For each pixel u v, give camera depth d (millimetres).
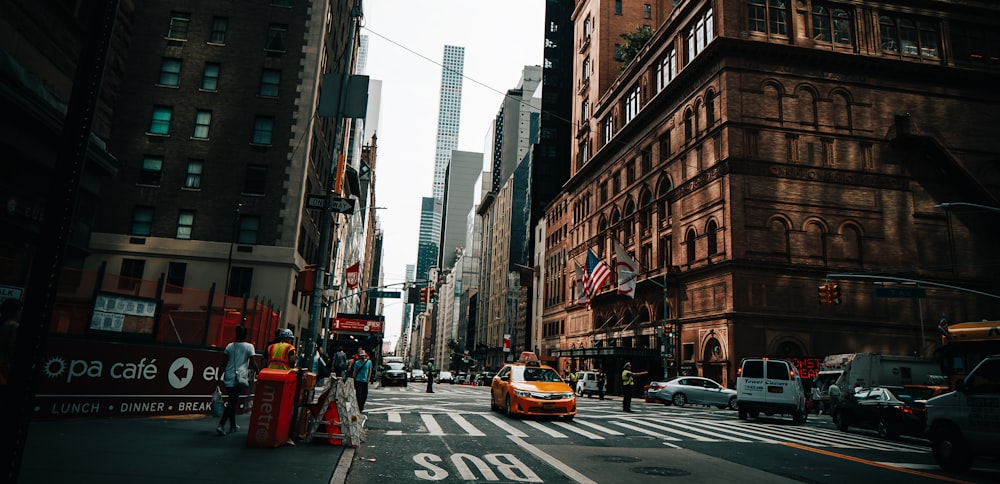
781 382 20688
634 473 9078
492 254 114188
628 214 50719
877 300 34969
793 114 36469
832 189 35906
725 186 35250
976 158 37906
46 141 11969
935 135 37750
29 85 10852
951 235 36688
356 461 9133
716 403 29391
